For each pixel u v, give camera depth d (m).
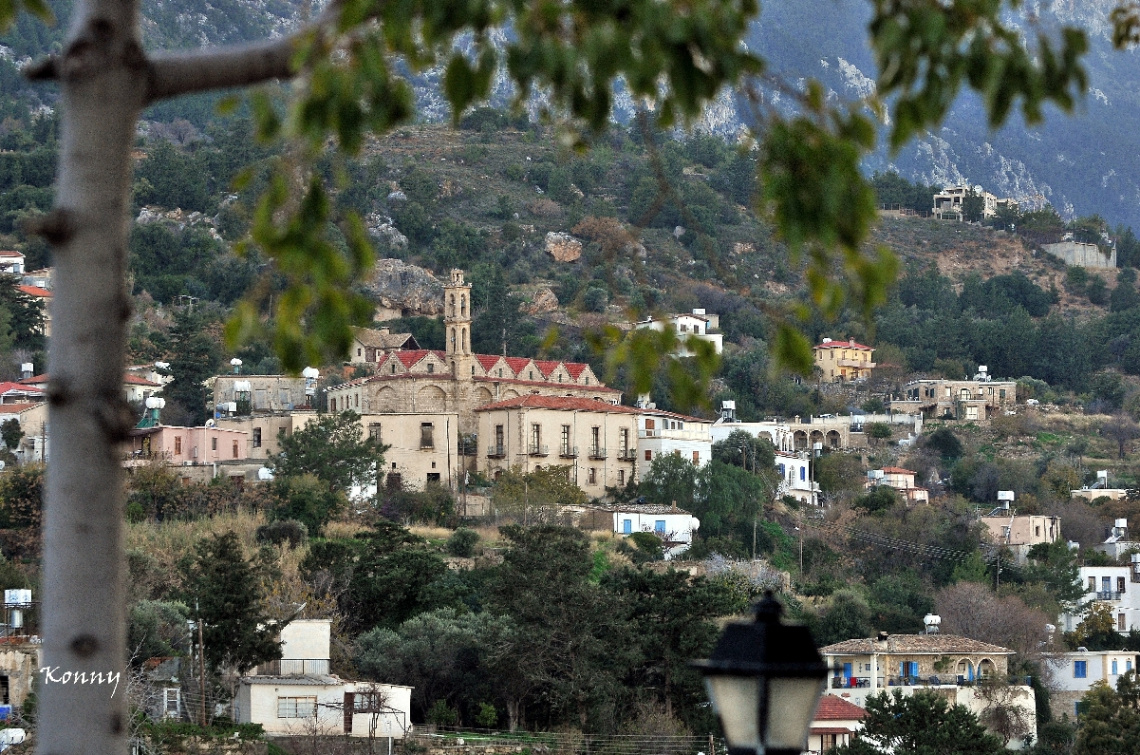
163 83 23.81
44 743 23.11
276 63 23.98
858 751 185.50
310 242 21.23
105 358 23.36
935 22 22.48
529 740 193.75
